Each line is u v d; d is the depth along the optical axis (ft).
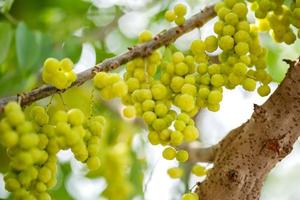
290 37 5.54
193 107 5.10
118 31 7.39
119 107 7.16
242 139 5.16
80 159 4.95
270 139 5.12
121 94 5.04
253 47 5.31
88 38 7.13
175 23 5.43
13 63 6.94
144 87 5.20
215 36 5.26
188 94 5.10
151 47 5.29
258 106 5.14
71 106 6.85
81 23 7.25
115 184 7.16
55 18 7.26
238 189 5.16
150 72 5.31
